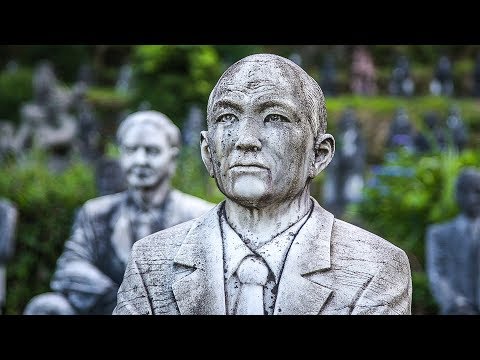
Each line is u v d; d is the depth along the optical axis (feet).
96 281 25.63
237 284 11.35
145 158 26.35
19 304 32.81
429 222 34.78
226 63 53.72
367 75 60.59
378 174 37.42
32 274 33.24
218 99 11.41
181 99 51.44
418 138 47.47
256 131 11.22
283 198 11.39
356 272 11.36
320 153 11.78
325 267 11.29
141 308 11.58
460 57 64.85
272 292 11.27
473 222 29.58
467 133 51.88
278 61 11.51
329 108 53.16
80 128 55.67
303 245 11.36
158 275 11.70
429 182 35.73
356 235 11.68
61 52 65.87
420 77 62.23
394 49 64.23
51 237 33.53
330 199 43.68
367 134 51.96
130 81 59.72
